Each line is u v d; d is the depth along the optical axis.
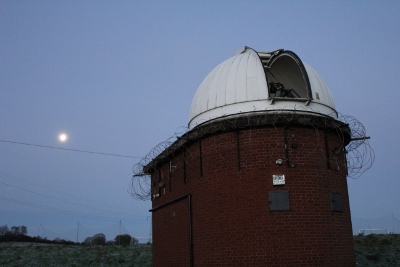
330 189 17.12
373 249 28.75
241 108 18.28
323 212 16.64
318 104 18.52
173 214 21.14
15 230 70.94
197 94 20.80
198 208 18.42
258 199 16.52
